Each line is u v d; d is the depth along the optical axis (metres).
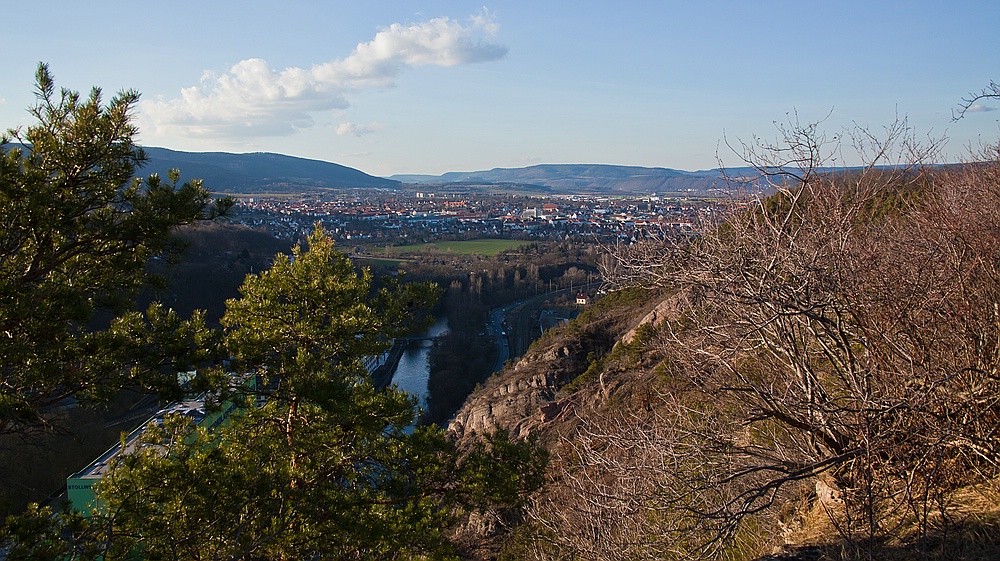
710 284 4.93
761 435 6.83
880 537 4.58
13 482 5.95
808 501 5.92
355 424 7.41
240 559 5.88
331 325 7.78
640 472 5.45
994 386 4.70
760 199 5.27
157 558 5.44
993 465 4.64
